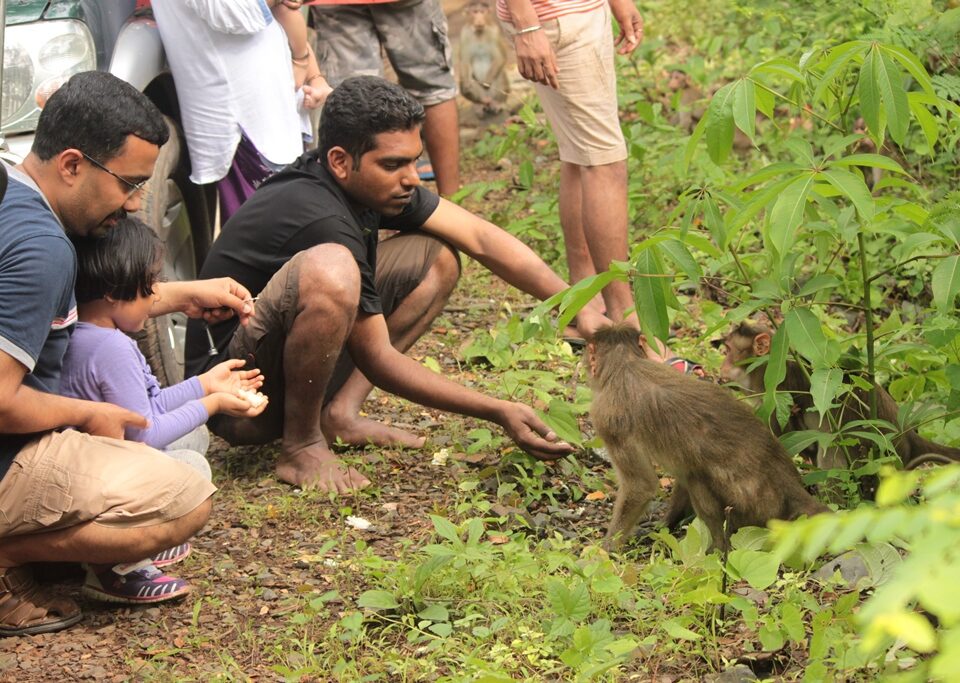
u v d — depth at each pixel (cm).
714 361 603
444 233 545
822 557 415
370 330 494
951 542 145
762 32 951
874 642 145
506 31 640
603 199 625
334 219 489
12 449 374
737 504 413
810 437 435
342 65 817
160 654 369
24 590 386
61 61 534
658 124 865
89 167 374
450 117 838
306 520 470
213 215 662
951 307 392
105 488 370
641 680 345
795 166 407
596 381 445
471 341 657
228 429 525
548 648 349
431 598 395
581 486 502
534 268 545
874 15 743
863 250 443
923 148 672
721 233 425
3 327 346
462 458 521
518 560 404
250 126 595
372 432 534
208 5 565
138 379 404
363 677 349
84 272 403
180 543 389
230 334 512
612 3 704
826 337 446
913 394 482
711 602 352
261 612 400
